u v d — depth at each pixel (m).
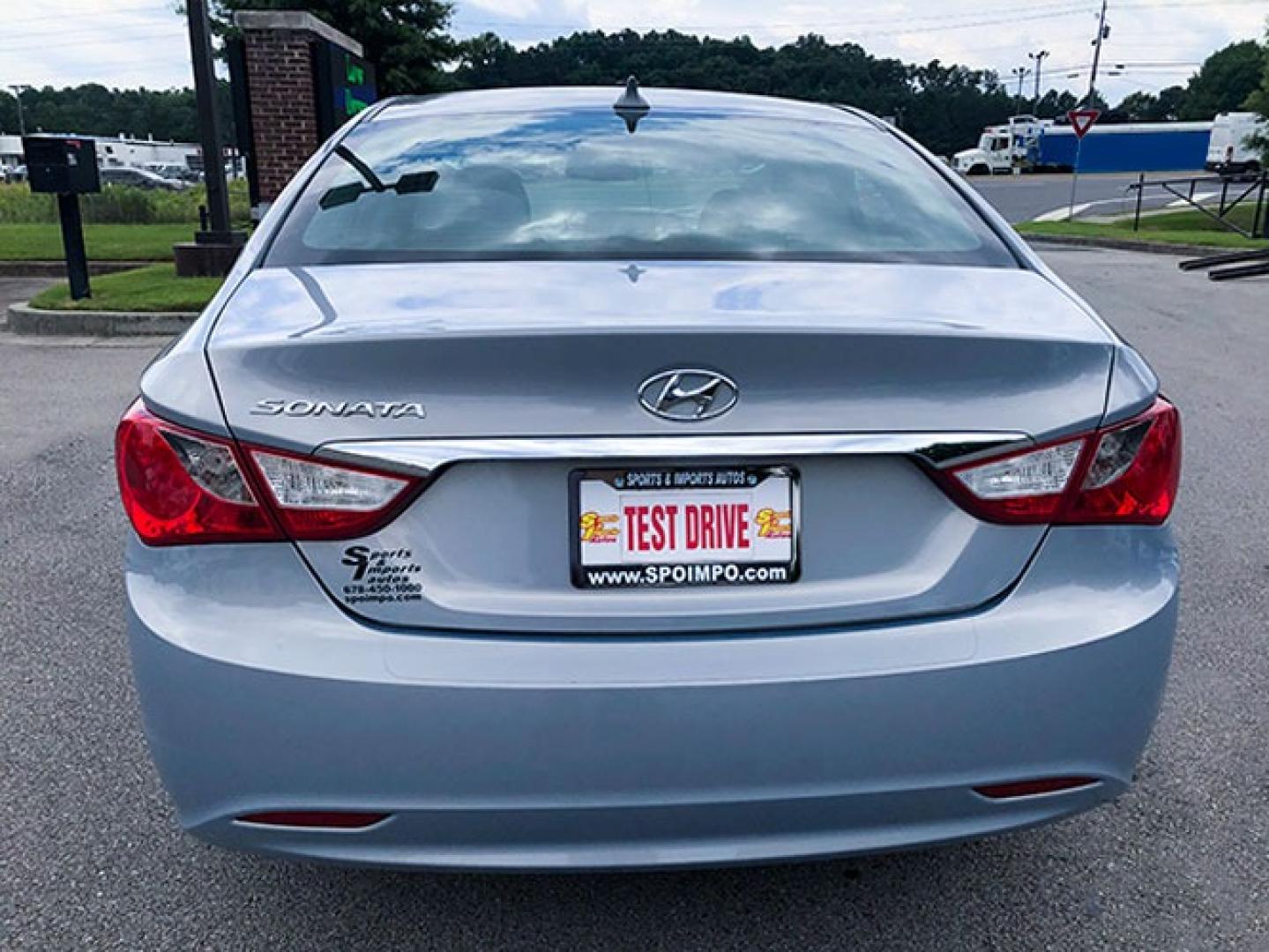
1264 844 2.46
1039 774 1.79
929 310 1.91
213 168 11.87
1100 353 1.83
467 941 2.15
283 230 2.28
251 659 1.66
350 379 1.67
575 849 1.73
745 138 2.78
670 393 1.67
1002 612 1.77
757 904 2.27
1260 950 2.14
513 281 1.99
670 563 1.72
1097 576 1.81
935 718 1.72
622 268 2.08
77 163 9.66
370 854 1.73
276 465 1.68
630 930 2.19
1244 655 3.33
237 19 14.42
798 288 1.99
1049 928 2.20
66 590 3.82
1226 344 8.47
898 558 1.77
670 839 1.73
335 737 1.66
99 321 9.12
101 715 2.99
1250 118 49.78
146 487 1.72
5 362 7.81
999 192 37.62
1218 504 4.73
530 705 1.66
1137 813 2.57
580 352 1.66
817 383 1.70
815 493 1.75
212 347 1.74
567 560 1.71
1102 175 54.28
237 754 1.69
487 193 2.43
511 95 3.01
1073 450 1.78
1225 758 2.79
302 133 14.83
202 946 2.14
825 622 1.75
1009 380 1.76
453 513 1.70
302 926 2.19
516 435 1.66
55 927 2.18
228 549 1.71
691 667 1.68
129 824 2.51
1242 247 17.17
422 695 1.65
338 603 1.70
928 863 2.41
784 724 1.69
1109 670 1.78
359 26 28.67
